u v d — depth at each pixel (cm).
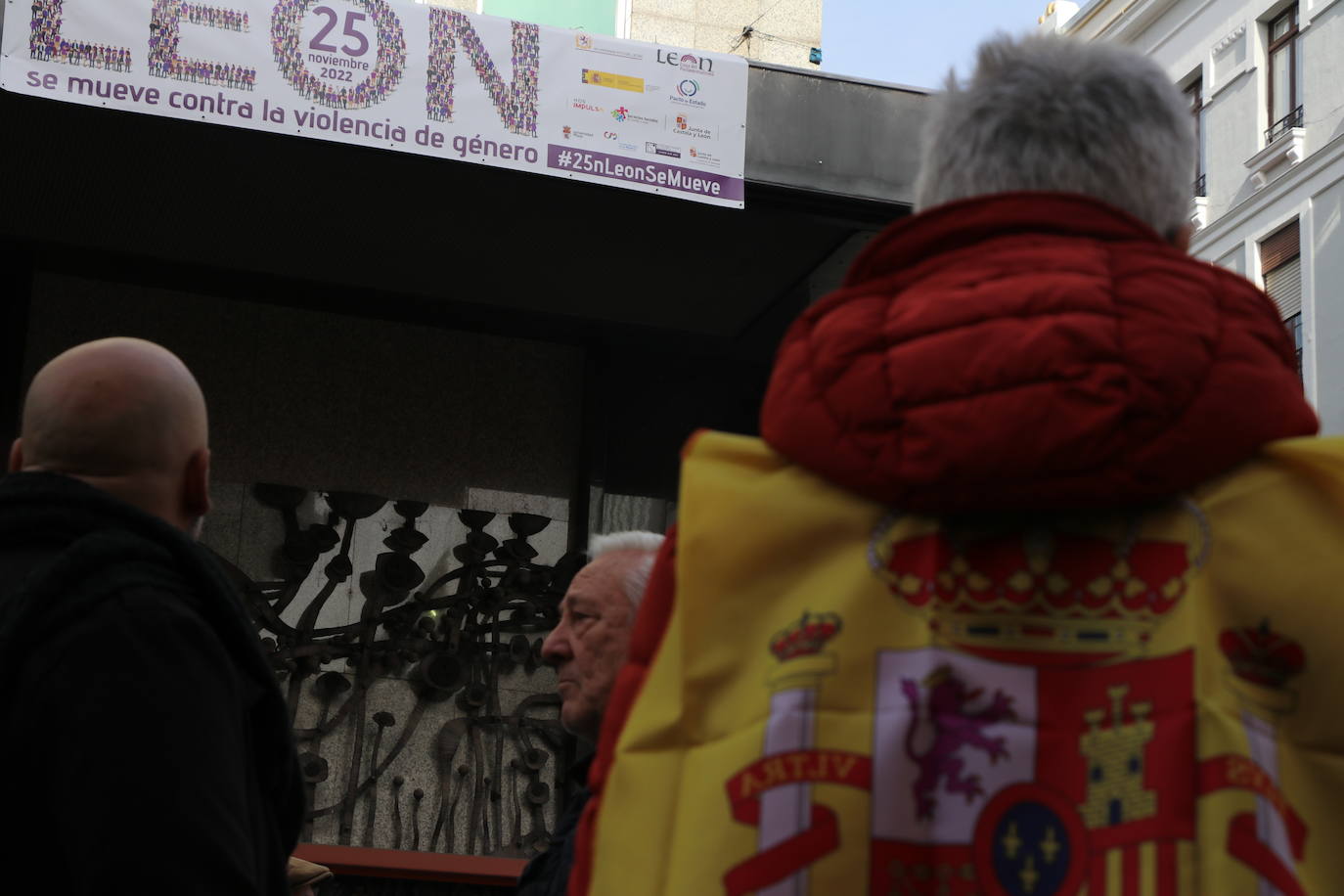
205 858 175
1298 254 2012
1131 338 115
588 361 1170
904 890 115
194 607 198
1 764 179
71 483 202
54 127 883
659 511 1156
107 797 175
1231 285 122
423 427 1132
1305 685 118
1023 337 114
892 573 122
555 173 786
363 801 1021
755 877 117
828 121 859
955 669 118
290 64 755
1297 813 116
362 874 981
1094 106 133
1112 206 125
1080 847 113
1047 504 116
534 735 1072
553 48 797
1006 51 139
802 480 127
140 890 172
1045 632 118
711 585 127
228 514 1070
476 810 1034
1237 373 117
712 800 121
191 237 1043
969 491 117
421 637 1066
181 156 919
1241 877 111
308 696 1030
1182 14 2306
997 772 115
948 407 116
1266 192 2073
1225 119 2184
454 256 1059
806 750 119
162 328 1094
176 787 177
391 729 1044
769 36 1300
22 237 1041
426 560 1103
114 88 729
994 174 133
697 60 822
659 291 1095
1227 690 116
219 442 1085
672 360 1190
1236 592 118
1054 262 119
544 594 1109
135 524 200
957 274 122
